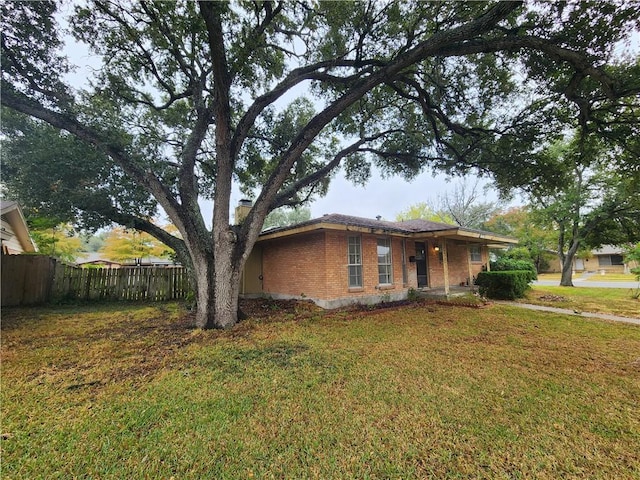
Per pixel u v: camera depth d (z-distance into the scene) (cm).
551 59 581
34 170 712
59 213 824
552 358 431
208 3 458
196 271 648
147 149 740
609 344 504
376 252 1016
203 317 623
